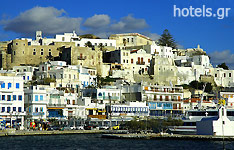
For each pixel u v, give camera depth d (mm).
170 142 114000
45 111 148375
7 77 140875
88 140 118250
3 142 109750
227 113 130375
